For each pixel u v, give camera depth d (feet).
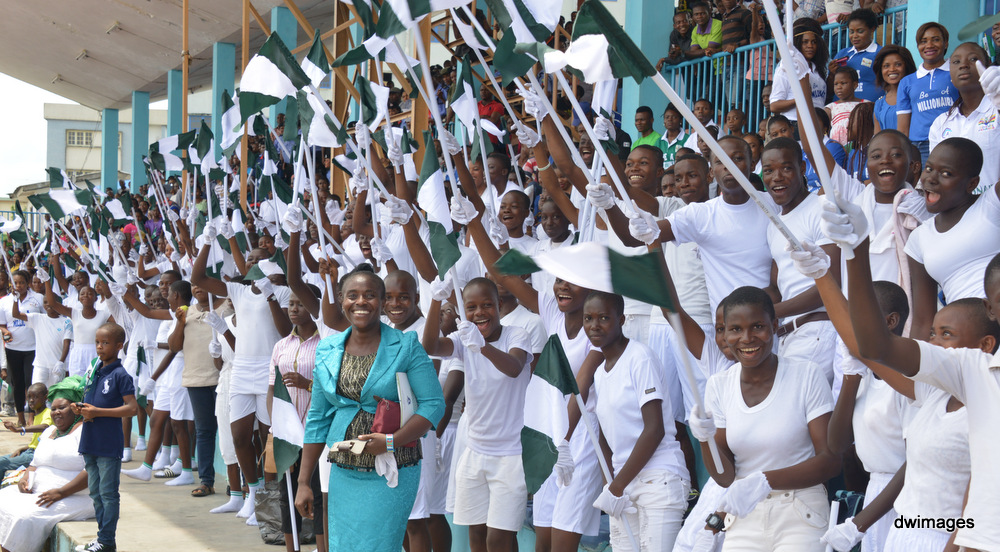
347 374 14.52
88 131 105.60
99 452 22.29
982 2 20.92
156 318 31.22
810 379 11.75
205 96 87.97
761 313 11.69
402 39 39.96
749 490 11.24
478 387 16.16
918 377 8.48
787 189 13.79
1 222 38.86
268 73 14.37
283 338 22.84
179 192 42.27
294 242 19.70
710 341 14.30
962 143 11.84
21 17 61.21
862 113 18.89
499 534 16.02
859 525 10.74
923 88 18.47
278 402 17.94
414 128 31.40
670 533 13.33
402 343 14.60
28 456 29.91
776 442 11.60
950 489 9.46
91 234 36.68
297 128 17.44
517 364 15.71
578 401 13.05
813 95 20.71
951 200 11.96
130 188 70.90
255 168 32.09
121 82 68.74
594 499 14.71
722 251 14.70
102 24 57.16
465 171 17.88
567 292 15.16
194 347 27.63
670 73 28.60
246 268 24.59
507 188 20.94
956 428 9.34
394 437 14.05
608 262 8.80
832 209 7.15
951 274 12.05
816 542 11.28
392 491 14.24
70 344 40.57
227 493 28.25
